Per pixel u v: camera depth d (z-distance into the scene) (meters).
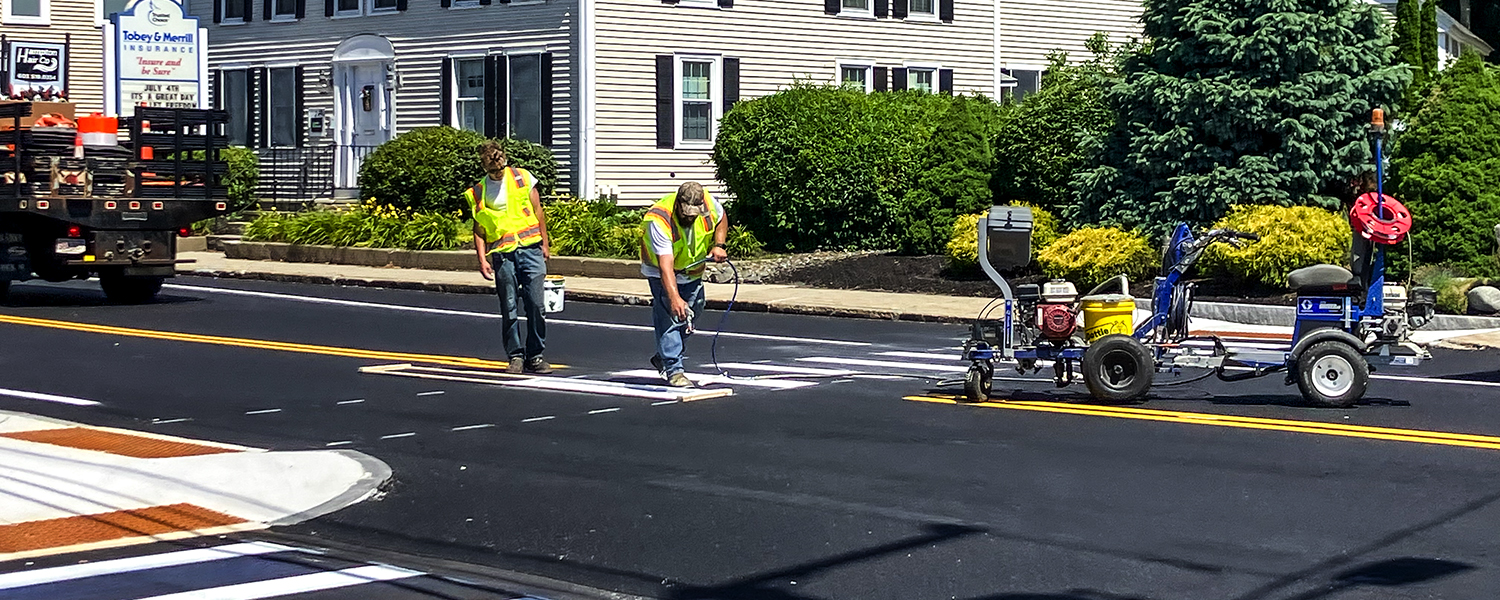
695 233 13.10
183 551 8.20
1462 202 19.56
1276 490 9.26
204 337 17.00
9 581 7.51
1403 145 20.25
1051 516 8.71
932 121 25.97
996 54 35.50
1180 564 7.72
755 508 8.98
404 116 32.66
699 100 31.30
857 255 24.61
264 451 10.53
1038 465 10.05
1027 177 23.53
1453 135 19.70
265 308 20.20
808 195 25.62
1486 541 8.07
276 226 28.12
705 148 31.42
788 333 18.00
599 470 10.04
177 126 20.17
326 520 8.89
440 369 14.59
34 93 26.98
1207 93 20.94
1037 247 22.08
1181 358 12.62
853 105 26.00
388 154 28.22
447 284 23.12
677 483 9.63
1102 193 22.09
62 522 8.79
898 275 22.66
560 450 10.68
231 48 35.50
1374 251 12.38
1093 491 9.29
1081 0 37.06
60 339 16.67
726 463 10.19
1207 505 8.91
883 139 25.56
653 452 10.57
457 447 10.82
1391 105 21.64
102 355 15.51
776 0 32.09
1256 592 7.24
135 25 27.12
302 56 34.31
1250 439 10.87
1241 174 20.84
